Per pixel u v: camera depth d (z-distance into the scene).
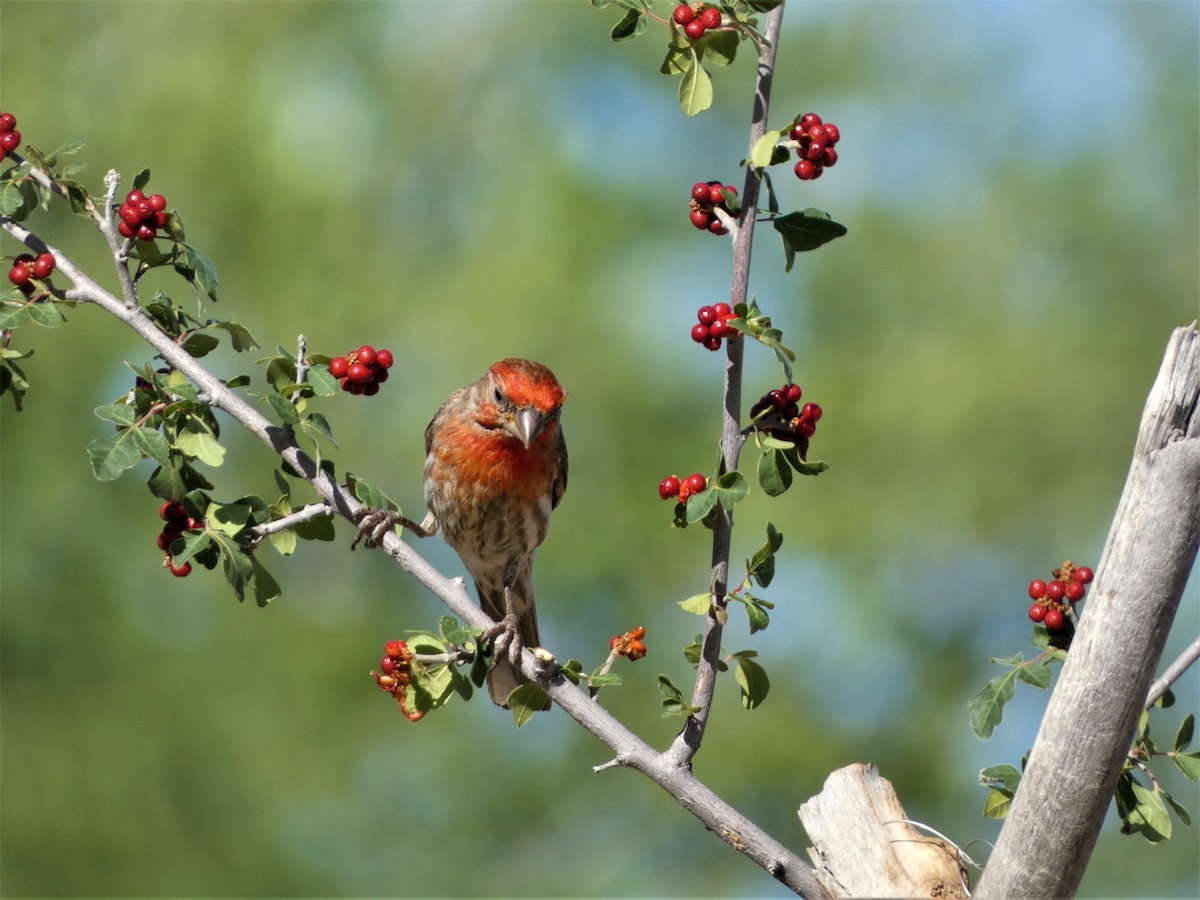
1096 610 3.94
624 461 15.19
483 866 15.45
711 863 16.00
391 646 4.61
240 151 16.23
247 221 16.22
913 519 15.06
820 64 16.84
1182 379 3.90
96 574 14.61
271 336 15.97
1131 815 4.46
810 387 15.62
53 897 13.51
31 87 16.78
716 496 4.25
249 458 15.84
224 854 13.80
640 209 16.05
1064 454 15.23
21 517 14.62
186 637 14.69
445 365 15.50
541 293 15.29
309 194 16.34
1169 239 16.34
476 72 17.03
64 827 13.68
